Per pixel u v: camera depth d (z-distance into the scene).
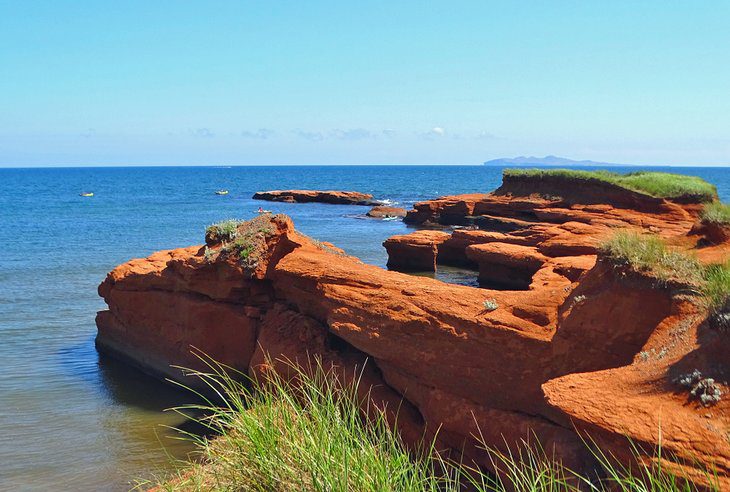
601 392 7.10
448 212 47.84
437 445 10.13
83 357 17.38
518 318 9.90
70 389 14.96
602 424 6.55
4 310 22.44
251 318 14.35
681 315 7.83
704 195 32.12
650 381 6.88
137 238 44.69
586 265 13.92
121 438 12.13
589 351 8.79
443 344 10.37
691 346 6.95
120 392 14.78
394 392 11.13
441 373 10.29
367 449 4.59
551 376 9.09
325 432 4.70
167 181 173.50
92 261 33.84
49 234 47.00
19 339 18.91
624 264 8.81
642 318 8.36
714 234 11.51
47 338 19.08
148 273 16.28
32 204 81.44
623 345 8.45
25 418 13.10
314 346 12.60
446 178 181.62
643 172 39.78
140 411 13.59
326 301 12.55
